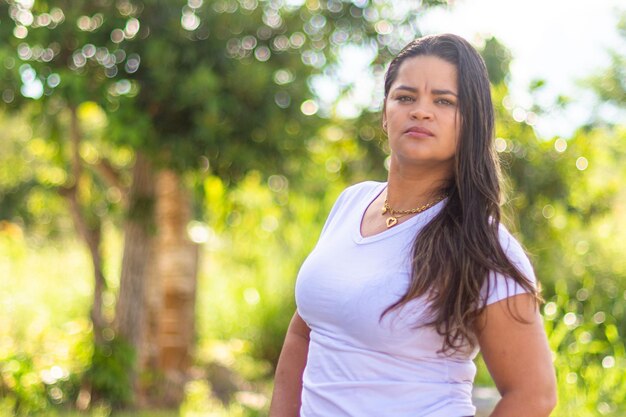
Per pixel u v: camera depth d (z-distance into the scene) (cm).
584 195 935
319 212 1084
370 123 820
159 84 670
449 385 231
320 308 239
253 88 676
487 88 239
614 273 1092
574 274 1065
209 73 659
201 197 729
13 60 652
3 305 935
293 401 265
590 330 857
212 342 1141
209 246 1114
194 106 679
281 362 270
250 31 725
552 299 1023
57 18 693
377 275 232
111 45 688
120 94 680
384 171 836
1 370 733
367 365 231
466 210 230
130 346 774
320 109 766
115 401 757
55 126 773
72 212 799
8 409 701
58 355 779
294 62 735
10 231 1067
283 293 1181
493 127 239
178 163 688
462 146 234
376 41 790
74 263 1289
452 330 225
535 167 859
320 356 240
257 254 1197
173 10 688
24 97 680
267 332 1173
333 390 235
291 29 748
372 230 244
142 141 682
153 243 801
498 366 227
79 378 759
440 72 236
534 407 222
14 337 837
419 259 228
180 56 683
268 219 1034
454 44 239
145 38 689
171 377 826
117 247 1306
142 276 794
